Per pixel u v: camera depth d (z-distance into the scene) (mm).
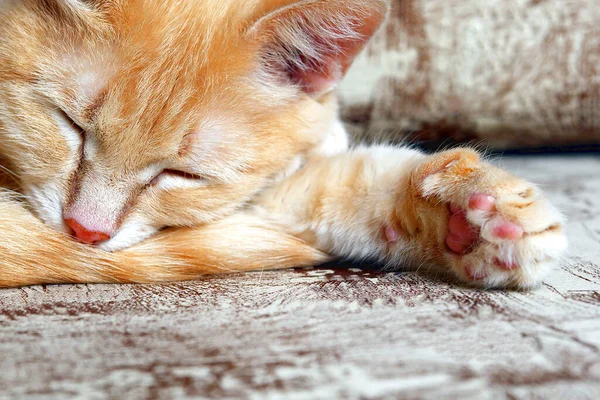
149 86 303
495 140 474
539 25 446
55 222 308
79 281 297
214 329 263
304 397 234
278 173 340
